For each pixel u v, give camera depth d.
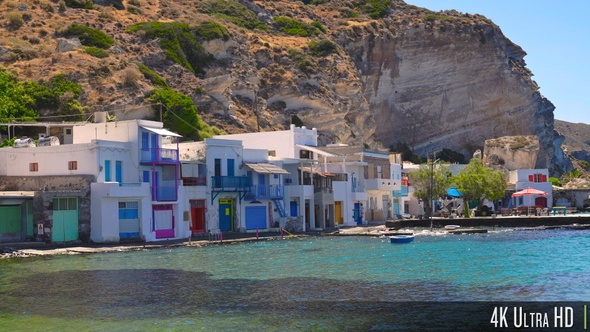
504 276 40.56
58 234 57.22
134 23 123.81
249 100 120.62
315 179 85.56
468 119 172.25
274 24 156.50
